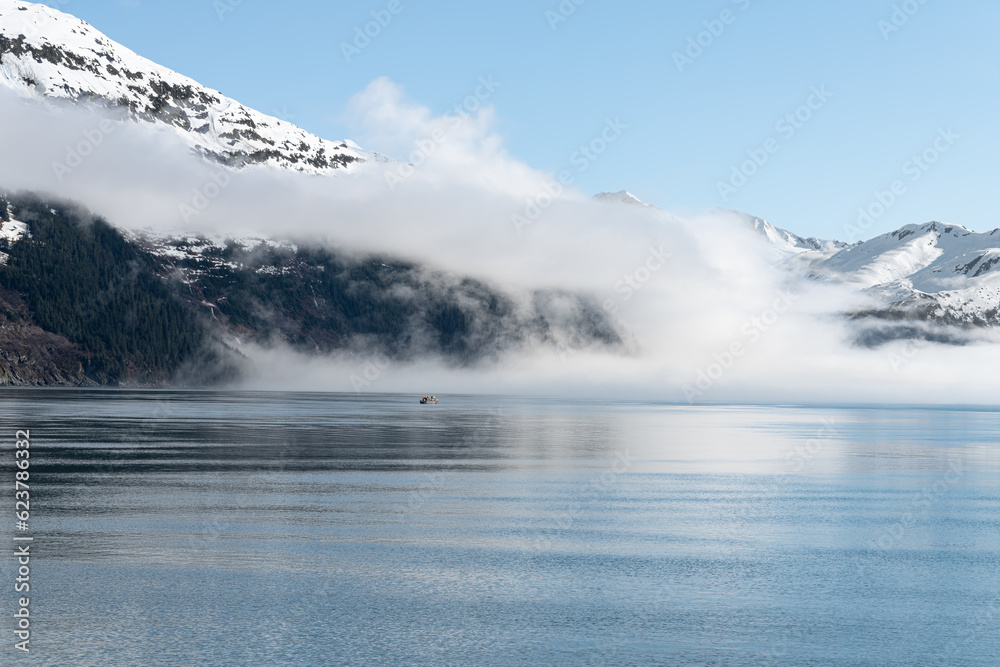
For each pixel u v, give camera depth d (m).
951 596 34.88
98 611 30.41
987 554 42.88
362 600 32.50
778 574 37.97
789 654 27.98
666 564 39.34
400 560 38.66
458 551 40.81
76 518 46.16
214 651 27.02
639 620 31.02
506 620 30.69
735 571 38.34
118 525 44.47
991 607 33.38
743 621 31.16
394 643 28.12
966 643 29.33
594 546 42.84
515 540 43.78
